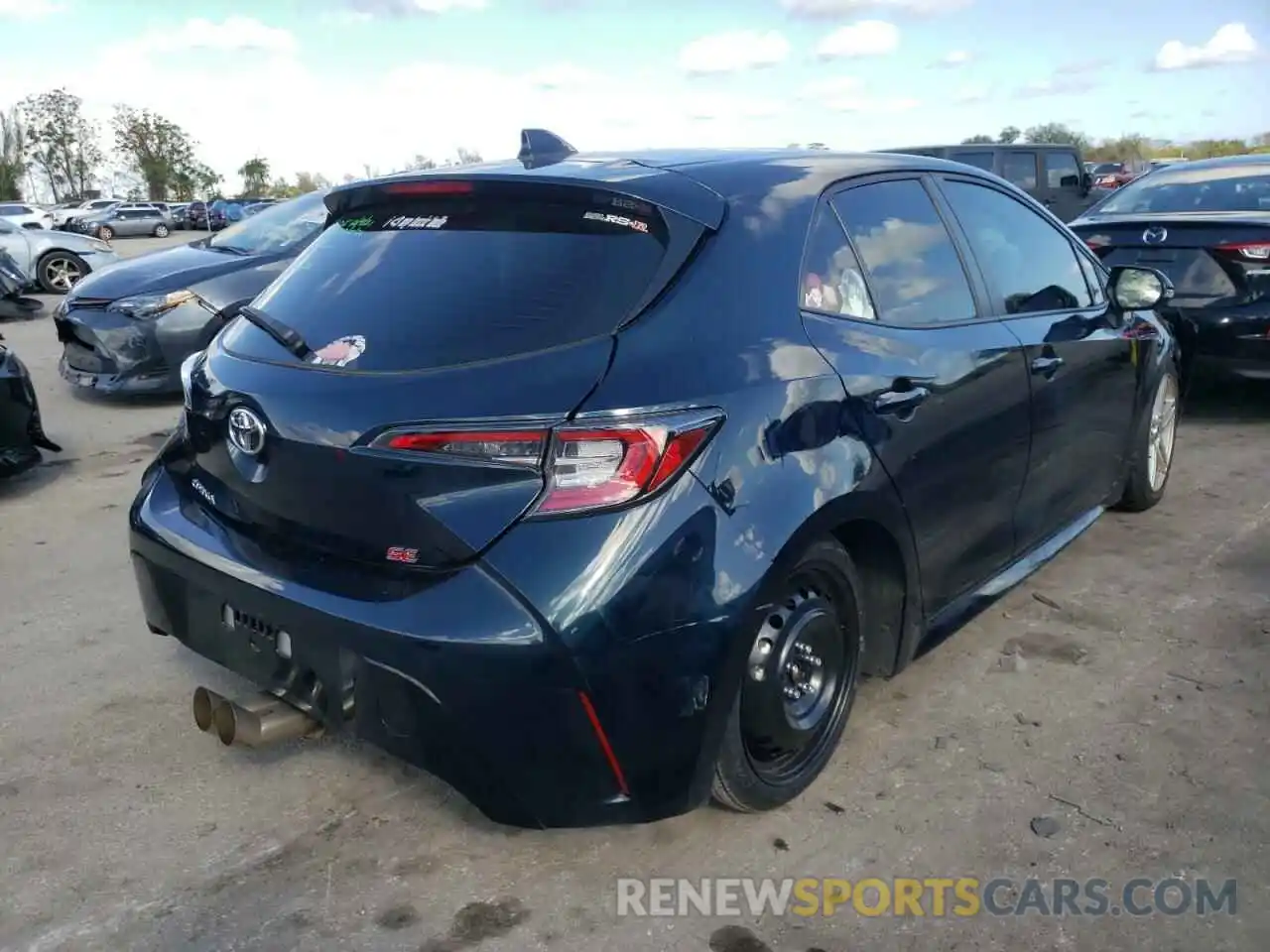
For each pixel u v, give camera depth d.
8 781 3.15
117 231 47.97
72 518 5.57
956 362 3.31
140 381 7.75
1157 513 5.36
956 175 3.81
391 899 2.66
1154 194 7.98
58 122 74.94
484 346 2.49
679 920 2.58
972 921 2.56
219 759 3.27
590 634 2.32
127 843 2.87
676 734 2.47
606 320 2.52
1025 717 3.46
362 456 2.45
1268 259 6.39
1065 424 4.02
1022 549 3.95
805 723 2.94
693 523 2.43
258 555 2.74
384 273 2.82
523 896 2.66
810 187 3.12
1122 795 3.04
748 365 2.62
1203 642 3.97
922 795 3.05
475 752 2.40
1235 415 7.41
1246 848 2.80
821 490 2.70
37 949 2.49
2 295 12.86
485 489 2.35
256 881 2.72
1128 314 4.69
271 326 2.90
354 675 2.50
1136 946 2.47
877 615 3.24
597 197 2.70
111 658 3.94
